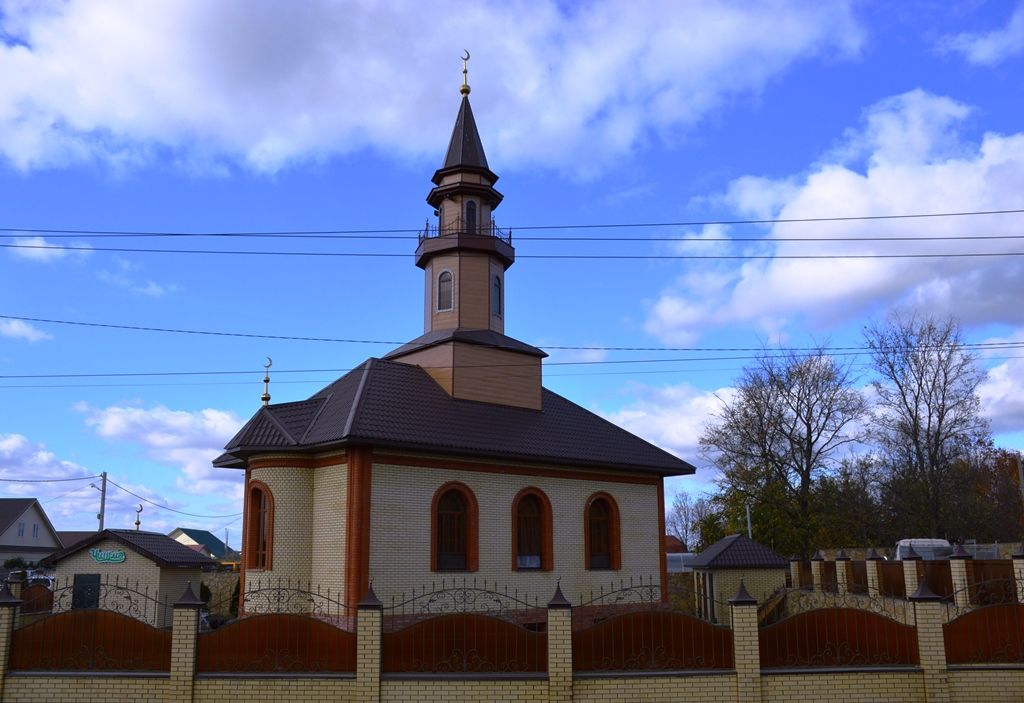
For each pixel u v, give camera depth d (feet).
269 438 73.82
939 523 142.92
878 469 156.04
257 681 46.55
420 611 71.00
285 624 47.52
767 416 162.61
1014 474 175.63
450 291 93.66
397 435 71.77
